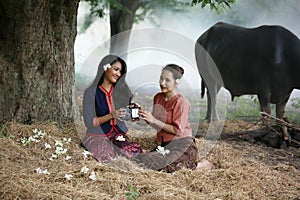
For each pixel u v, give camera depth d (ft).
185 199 13.69
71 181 14.38
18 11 18.47
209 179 15.48
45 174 14.57
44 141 17.35
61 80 19.99
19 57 18.98
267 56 22.34
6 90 19.02
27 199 13.04
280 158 19.49
